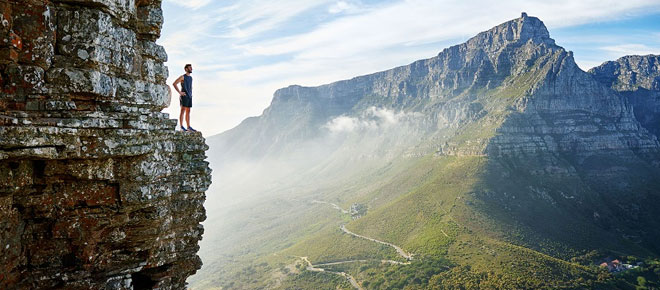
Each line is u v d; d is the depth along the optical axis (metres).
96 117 12.24
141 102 14.18
